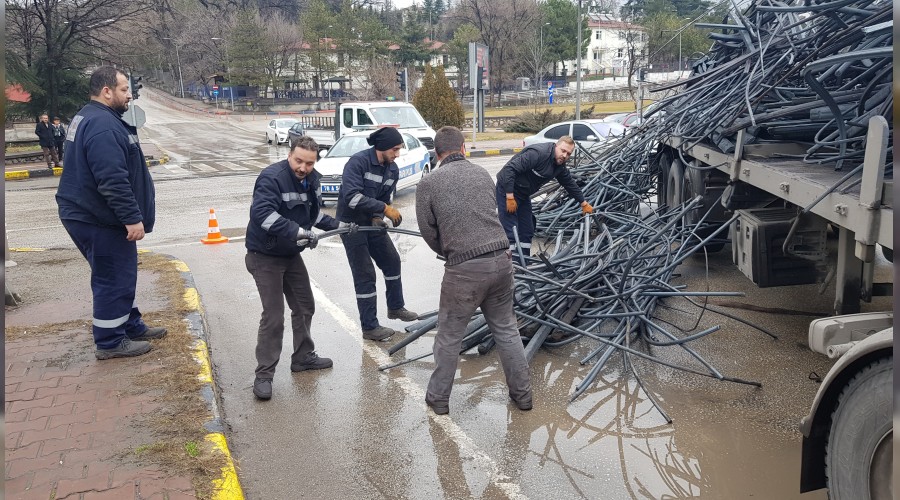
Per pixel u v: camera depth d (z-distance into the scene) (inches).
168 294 271.6
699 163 312.2
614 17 3553.2
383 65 2393.0
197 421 165.6
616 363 216.2
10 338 221.9
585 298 236.2
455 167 177.8
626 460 159.5
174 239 426.9
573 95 2490.2
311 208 208.8
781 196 198.2
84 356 206.7
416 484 151.4
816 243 220.5
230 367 220.2
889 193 141.7
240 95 3021.7
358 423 180.5
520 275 227.9
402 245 401.4
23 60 1119.0
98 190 190.5
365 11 3538.4
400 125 769.6
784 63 248.2
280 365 221.8
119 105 196.5
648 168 390.3
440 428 177.0
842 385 121.6
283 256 193.9
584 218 314.7
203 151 1246.9
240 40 2930.6
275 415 185.9
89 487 137.0
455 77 3169.3
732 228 251.8
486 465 158.7
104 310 200.7
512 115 1979.6
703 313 242.5
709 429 173.0
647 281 240.2
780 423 174.9
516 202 291.1
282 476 155.6
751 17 311.6
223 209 540.7
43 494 134.0
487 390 199.8
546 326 224.5
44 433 159.0
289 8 3595.0
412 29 3053.6
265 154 1147.9
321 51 2957.7
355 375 212.7
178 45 3270.2
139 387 184.5
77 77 1137.4
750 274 230.8
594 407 186.9
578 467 157.0
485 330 226.5
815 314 254.5
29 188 735.7
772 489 146.3
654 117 392.5
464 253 172.2
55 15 1115.9
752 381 198.1
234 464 159.3
